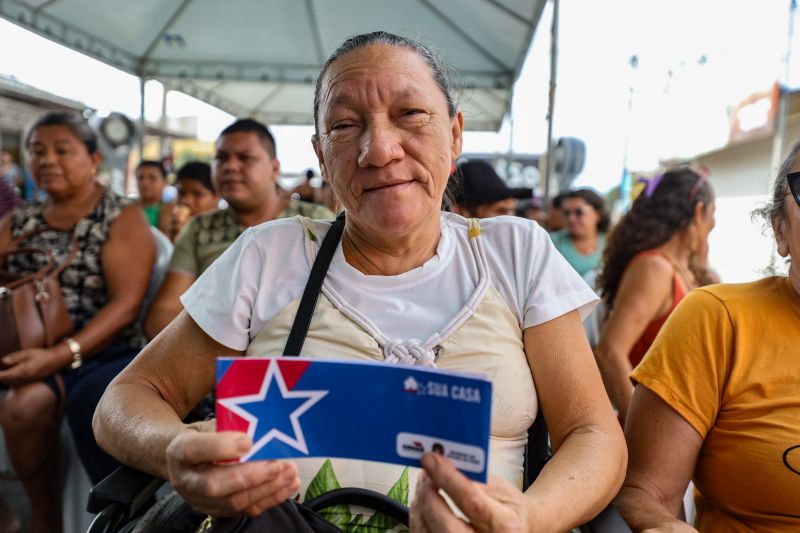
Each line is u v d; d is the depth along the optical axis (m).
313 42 5.78
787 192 1.27
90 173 2.57
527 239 1.33
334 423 0.85
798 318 1.27
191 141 10.20
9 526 2.44
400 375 0.82
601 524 1.09
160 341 1.38
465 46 5.50
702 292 1.37
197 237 2.83
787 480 1.20
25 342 2.18
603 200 4.31
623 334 2.03
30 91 7.82
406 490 1.15
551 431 1.25
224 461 0.84
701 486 1.35
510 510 0.81
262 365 0.84
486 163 3.18
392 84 1.18
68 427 2.22
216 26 5.49
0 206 4.59
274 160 2.95
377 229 1.22
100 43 5.31
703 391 1.29
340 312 1.28
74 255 2.43
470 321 1.26
